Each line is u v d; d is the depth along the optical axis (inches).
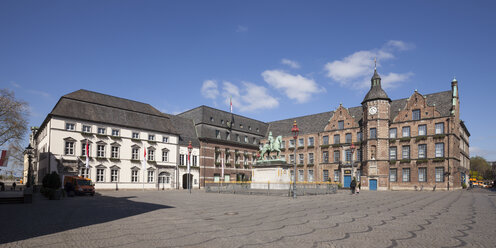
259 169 1654.8
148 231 497.0
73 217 667.4
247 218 649.6
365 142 2428.6
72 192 1465.3
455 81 2294.5
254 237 450.3
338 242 419.2
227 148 2792.8
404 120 2374.5
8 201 1060.5
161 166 2298.2
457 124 2315.5
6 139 2161.7
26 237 451.8
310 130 2910.9
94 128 2001.7
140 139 2212.1
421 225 561.0
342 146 2632.9
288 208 856.3
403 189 2297.0
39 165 2155.5
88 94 2114.9
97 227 535.5
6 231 498.6
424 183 2220.7
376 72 2486.5
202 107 2731.3
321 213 740.7
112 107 2151.8
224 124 2854.3
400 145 2357.3
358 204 998.4
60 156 1838.1
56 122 1844.2
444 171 2154.3
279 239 437.1
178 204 983.0
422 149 2267.5
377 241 425.7
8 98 2153.1
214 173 2650.1
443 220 626.5
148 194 1599.4
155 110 2469.2
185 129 2596.0
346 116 2672.2
